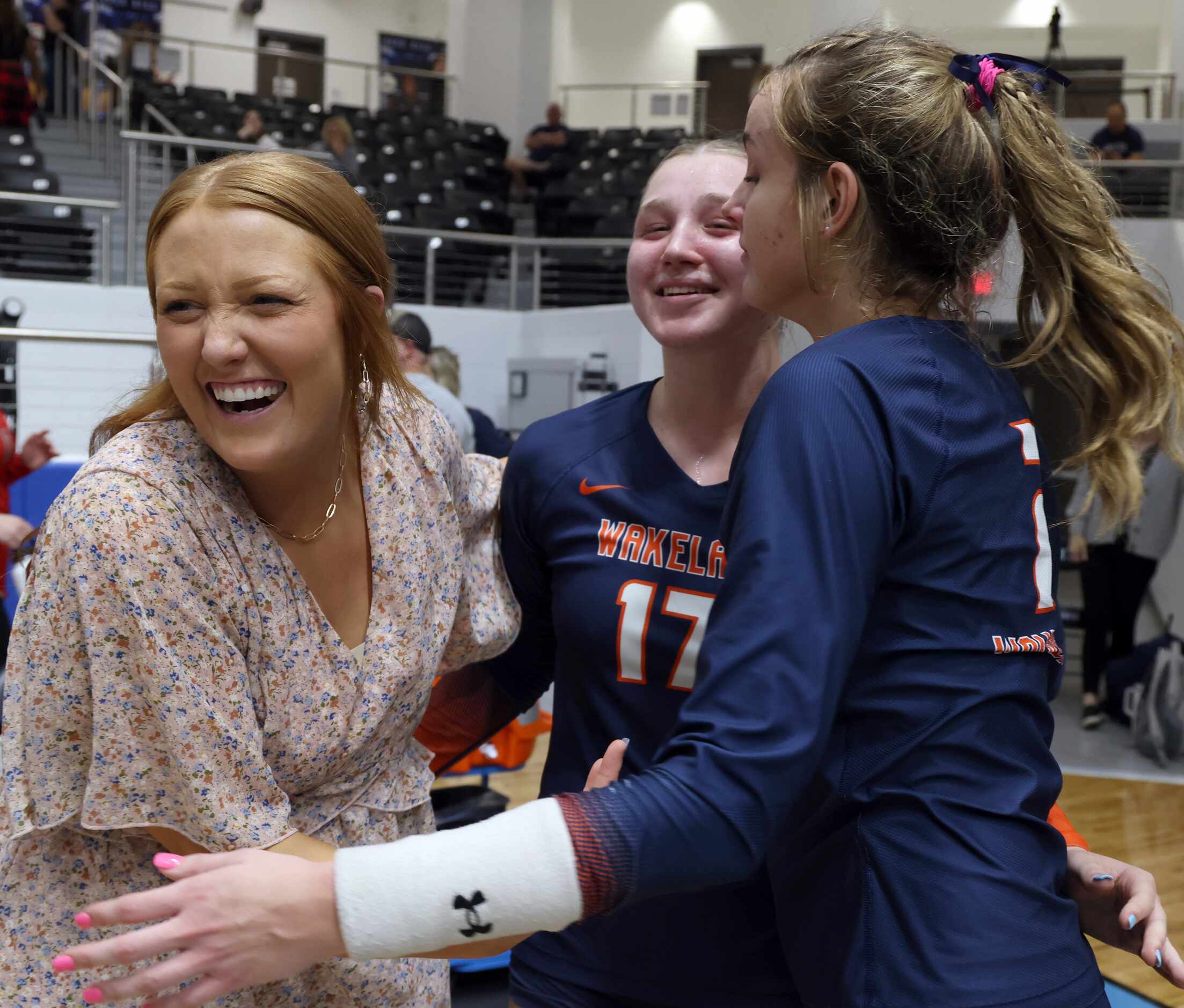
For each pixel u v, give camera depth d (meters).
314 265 0.92
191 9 12.76
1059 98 4.71
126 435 0.97
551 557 1.32
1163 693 4.68
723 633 0.77
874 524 0.80
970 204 0.90
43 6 10.74
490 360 8.16
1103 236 0.93
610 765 0.90
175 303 0.90
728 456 1.28
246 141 9.37
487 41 13.83
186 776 0.92
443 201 9.73
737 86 13.63
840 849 0.88
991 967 0.82
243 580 0.96
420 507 1.08
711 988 1.20
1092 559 5.18
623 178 10.59
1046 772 0.91
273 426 0.92
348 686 1.01
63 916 0.96
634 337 7.25
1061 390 1.00
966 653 0.87
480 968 2.42
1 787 0.96
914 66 0.92
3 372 6.55
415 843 0.72
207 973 0.71
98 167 9.64
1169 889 3.30
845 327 0.95
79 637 0.91
